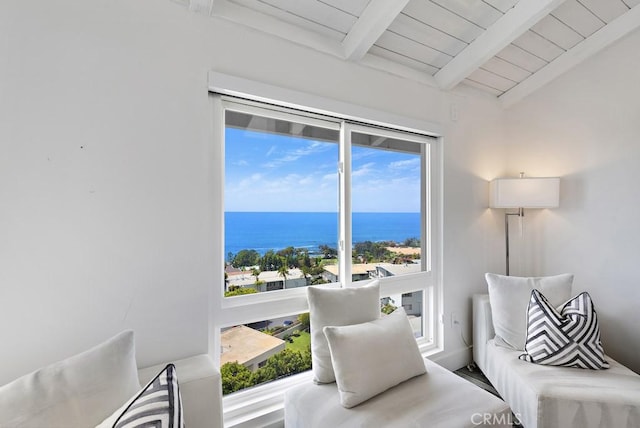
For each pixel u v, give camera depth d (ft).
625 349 7.72
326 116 6.62
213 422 4.22
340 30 6.25
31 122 3.91
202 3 4.86
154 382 2.99
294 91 5.89
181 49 4.88
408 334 5.53
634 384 5.39
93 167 4.25
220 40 5.21
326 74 6.32
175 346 4.79
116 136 4.40
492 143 9.45
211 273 5.34
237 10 5.34
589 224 8.32
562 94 8.72
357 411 4.49
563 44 8.00
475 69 7.62
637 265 7.58
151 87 4.65
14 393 2.89
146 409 2.67
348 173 6.97
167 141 4.77
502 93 9.59
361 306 5.90
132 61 4.52
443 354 8.20
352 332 5.04
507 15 6.65
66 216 4.09
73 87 4.14
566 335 6.07
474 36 7.18
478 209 9.07
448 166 8.41
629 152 7.69
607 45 7.81
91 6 4.26
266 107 5.90
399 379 5.01
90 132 4.24
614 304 7.91
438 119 8.19
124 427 2.52
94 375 3.21
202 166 5.05
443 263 8.29
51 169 4.01
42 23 3.97
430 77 8.02
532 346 6.37
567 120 8.66
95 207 4.26
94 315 4.25
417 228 8.16
